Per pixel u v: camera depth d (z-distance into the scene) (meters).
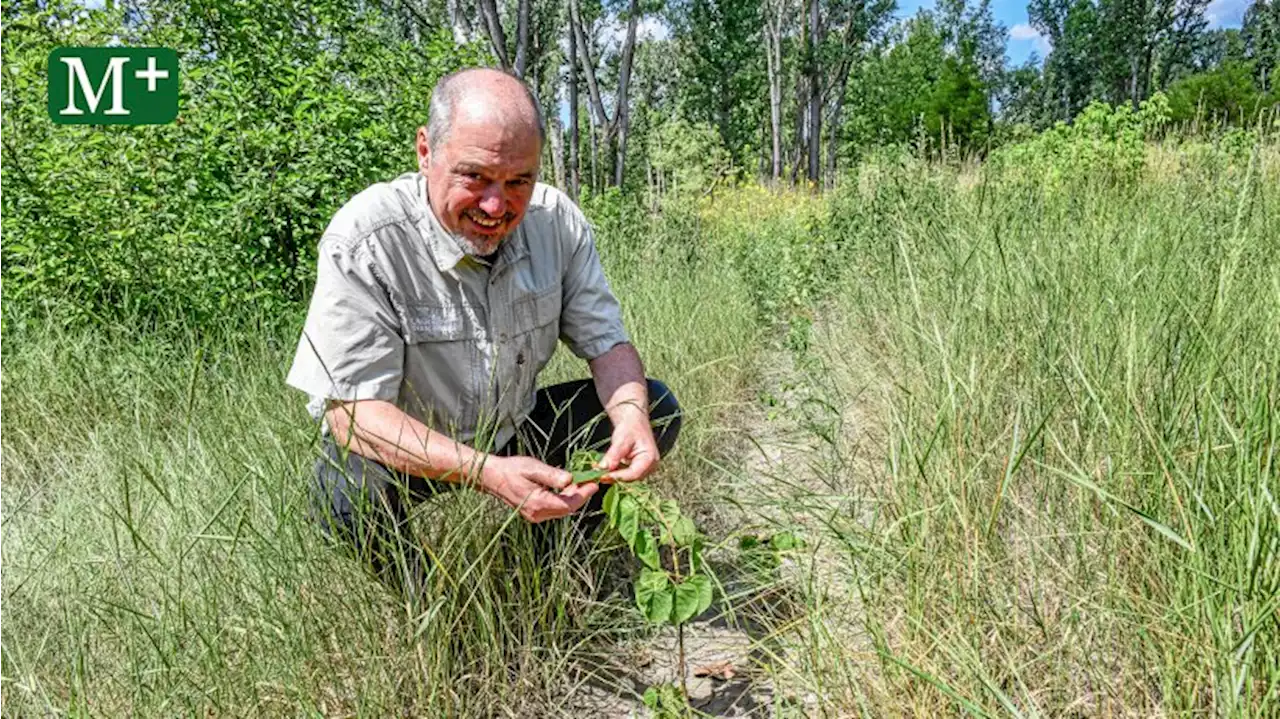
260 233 5.00
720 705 1.99
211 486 2.34
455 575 2.02
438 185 1.89
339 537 1.91
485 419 2.13
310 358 1.91
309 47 5.68
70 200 4.66
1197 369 1.90
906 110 39.47
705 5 30.97
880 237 5.51
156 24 5.27
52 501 2.91
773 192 15.20
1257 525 1.34
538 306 2.14
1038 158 7.73
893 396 2.83
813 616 1.72
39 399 3.78
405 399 2.11
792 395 4.29
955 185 5.66
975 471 1.91
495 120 1.79
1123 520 1.70
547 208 2.21
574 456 2.01
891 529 1.78
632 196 9.29
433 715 1.84
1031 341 2.40
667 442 2.43
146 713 1.67
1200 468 1.61
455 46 6.23
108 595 1.97
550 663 2.09
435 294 2.02
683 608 1.83
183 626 1.77
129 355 3.84
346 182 5.11
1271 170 4.37
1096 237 3.38
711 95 33.34
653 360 3.85
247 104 5.02
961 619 1.65
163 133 4.86
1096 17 50.50
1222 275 2.08
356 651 1.88
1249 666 1.31
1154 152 6.85
